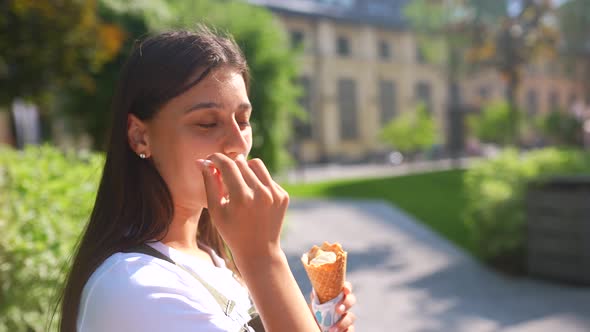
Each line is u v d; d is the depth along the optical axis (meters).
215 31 0.98
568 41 21.22
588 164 7.20
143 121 0.85
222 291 0.89
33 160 3.67
